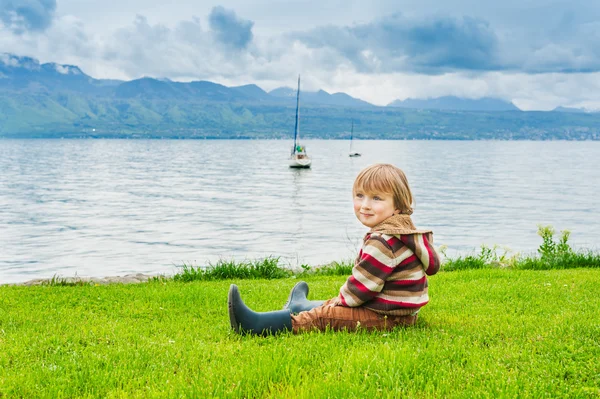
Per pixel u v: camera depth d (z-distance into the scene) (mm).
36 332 4773
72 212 43562
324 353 3938
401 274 4539
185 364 3766
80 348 4227
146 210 45250
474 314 5508
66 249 26750
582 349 3936
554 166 127938
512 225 37250
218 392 3213
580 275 8453
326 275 10914
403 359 3693
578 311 5414
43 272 21109
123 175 91500
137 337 4566
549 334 4398
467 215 42781
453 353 3916
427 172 103438
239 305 4469
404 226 4512
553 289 6883
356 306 4574
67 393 3289
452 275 8844
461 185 73750
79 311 5906
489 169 114438
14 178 82500
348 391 3195
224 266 10734
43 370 3617
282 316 4555
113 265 22547
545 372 3547
